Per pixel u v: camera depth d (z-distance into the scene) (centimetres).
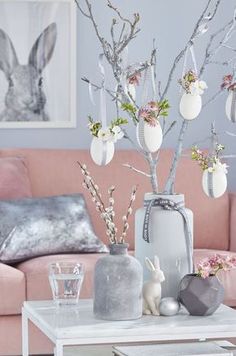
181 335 315
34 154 507
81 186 502
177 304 334
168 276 340
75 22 542
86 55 546
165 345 316
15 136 542
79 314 336
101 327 314
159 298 335
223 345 340
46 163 504
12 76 539
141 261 343
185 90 342
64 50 543
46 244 461
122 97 349
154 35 551
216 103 557
